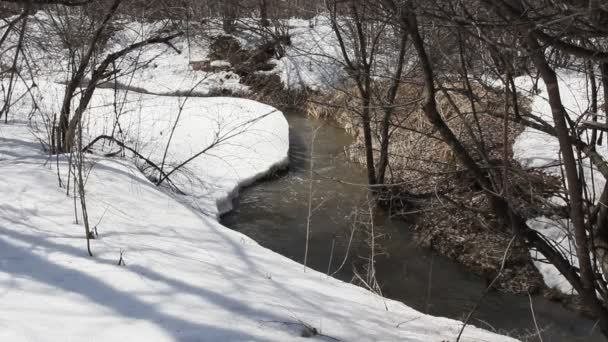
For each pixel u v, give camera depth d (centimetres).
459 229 817
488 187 357
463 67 346
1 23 1285
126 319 352
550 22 261
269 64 1830
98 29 739
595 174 706
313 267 771
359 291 522
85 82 1337
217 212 878
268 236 864
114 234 520
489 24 285
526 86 997
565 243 684
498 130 946
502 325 636
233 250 562
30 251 440
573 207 298
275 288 454
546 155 830
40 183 615
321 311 423
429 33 373
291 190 1042
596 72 441
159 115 1322
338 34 827
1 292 367
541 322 637
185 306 378
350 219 908
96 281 397
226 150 1160
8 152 795
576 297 661
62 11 762
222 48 1889
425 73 333
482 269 746
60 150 813
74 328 335
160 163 993
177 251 510
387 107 431
